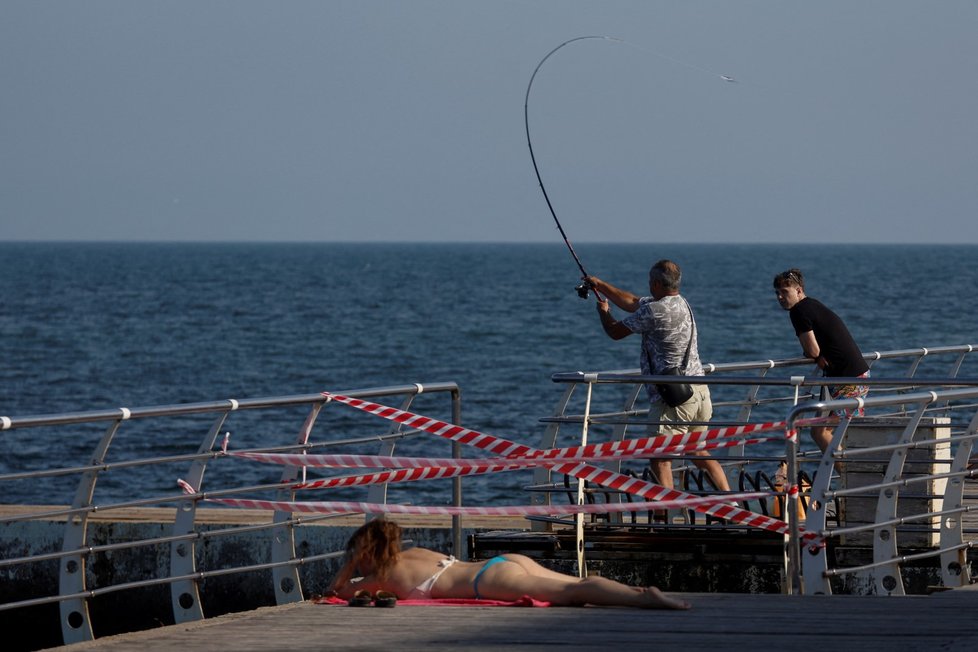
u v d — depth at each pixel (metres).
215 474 45.50
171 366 90.19
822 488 16.84
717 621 14.48
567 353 99.88
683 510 21.89
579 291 22.38
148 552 22.20
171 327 123.31
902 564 19.28
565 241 22.41
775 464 41.34
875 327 122.00
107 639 13.98
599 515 21.48
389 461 17.58
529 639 13.58
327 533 21.88
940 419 19.80
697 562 19.58
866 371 23.03
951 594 16.23
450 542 22.20
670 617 14.75
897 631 13.76
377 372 87.50
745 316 139.25
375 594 16.16
